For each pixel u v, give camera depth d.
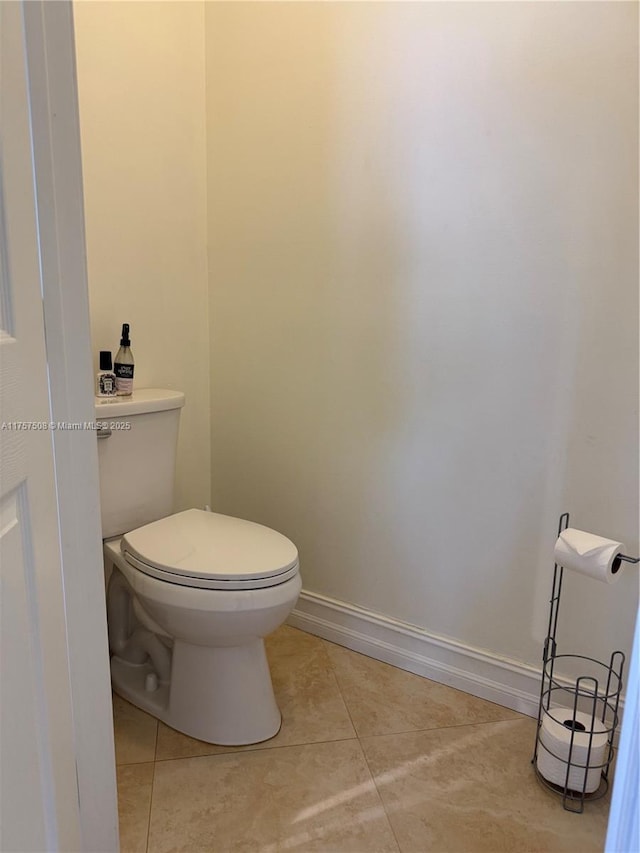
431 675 1.69
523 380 1.45
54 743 0.85
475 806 1.26
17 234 0.72
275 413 1.88
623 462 1.35
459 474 1.57
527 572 1.51
